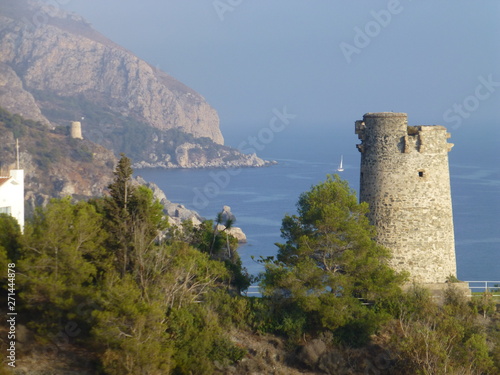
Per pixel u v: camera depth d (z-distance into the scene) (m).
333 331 53.62
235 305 54.44
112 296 45.31
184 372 45.91
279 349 52.50
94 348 46.56
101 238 51.06
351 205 56.78
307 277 54.50
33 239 47.84
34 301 46.88
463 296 55.47
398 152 56.44
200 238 65.12
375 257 55.66
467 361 50.28
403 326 53.69
